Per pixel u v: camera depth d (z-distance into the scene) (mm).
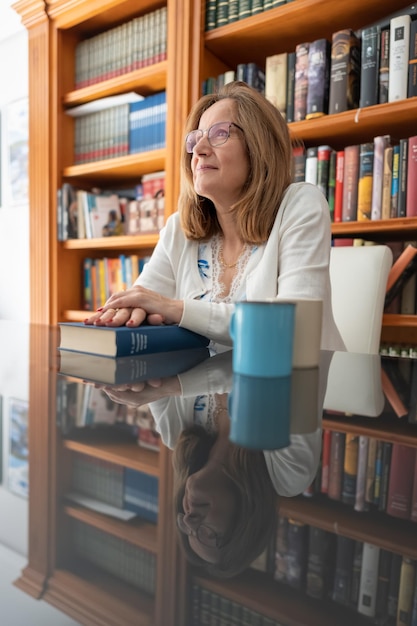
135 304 991
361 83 1784
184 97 2170
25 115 3463
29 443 293
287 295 1093
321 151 1875
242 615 133
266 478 239
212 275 1356
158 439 306
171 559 153
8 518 180
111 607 131
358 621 133
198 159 1263
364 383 592
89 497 205
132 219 2539
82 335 849
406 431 369
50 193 2738
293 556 163
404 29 1667
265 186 1246
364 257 1511
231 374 609
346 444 323
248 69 2043
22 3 2680
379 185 1755
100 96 2615
